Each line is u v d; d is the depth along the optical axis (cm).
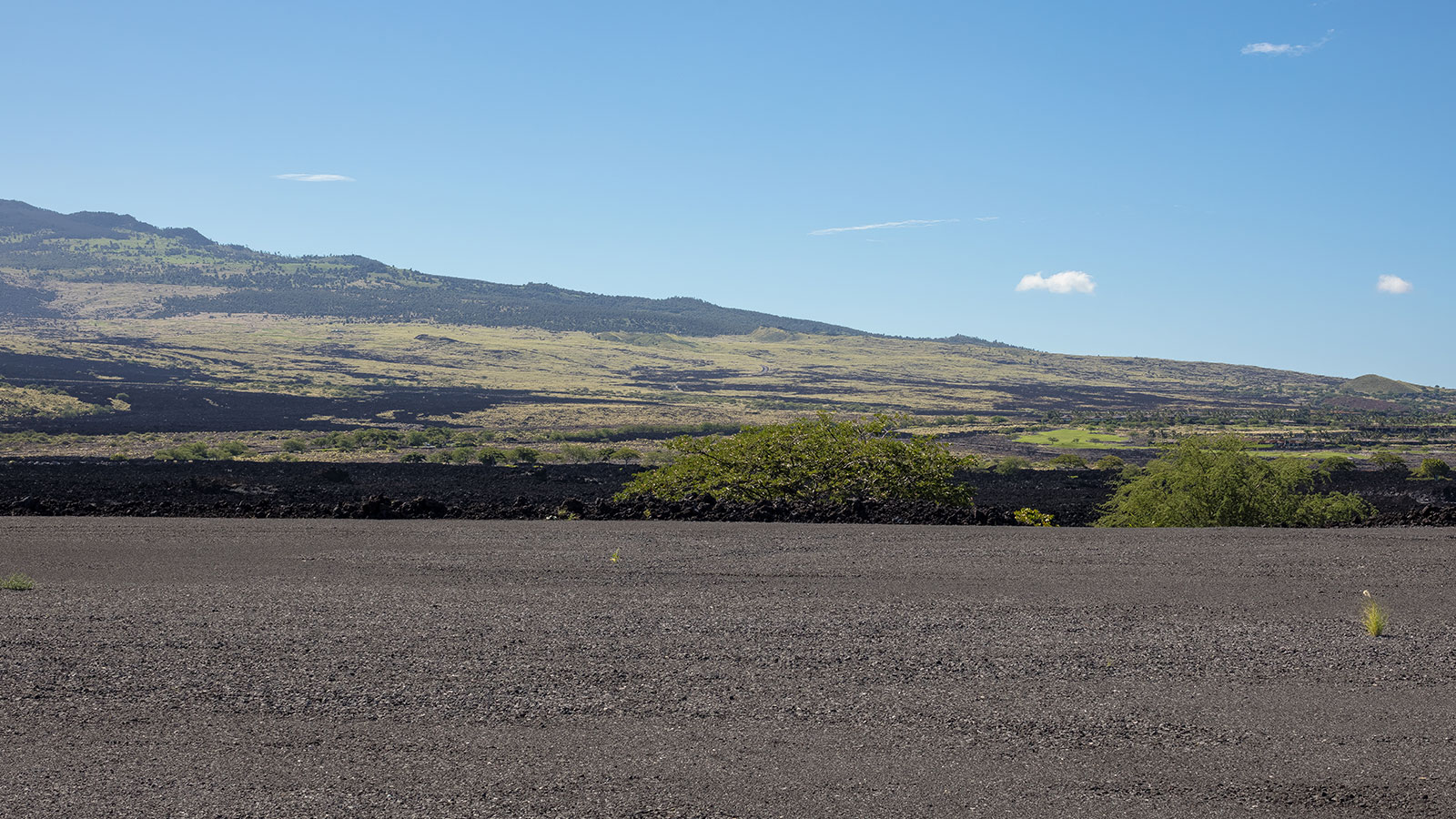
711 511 1262
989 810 338
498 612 620
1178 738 402
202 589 695
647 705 439
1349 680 479
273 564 805
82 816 331
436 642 541
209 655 513
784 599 663
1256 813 338
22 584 696
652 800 345
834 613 616
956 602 652
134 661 503
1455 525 1153
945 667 498
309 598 662
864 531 1014
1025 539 958
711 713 430
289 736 402
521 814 334
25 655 512
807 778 363
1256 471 1380
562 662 504
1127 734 406
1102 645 540
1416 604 653
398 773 367
